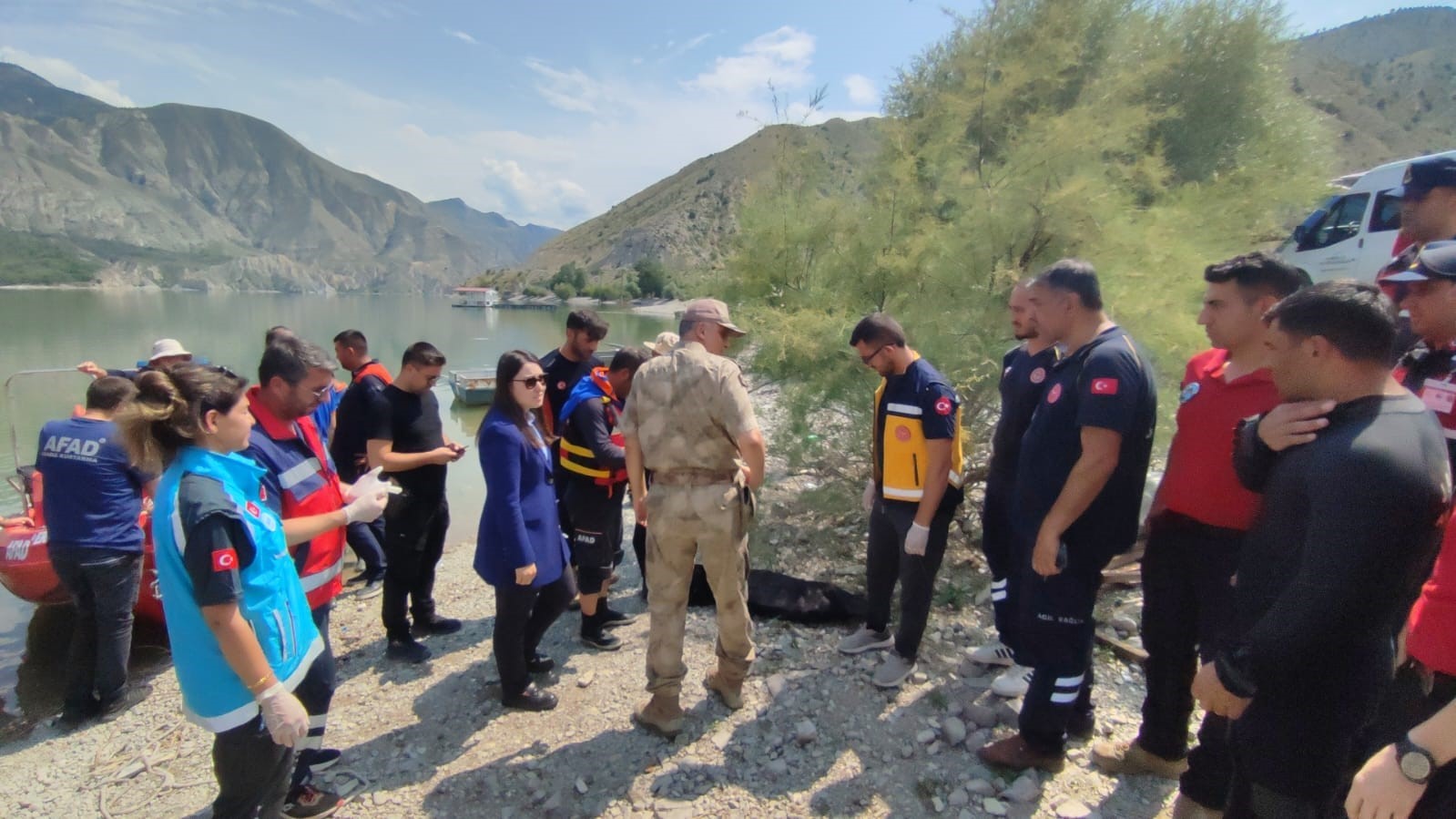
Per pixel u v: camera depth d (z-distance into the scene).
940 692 3.37
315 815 2.74
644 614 4.48
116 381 3.78
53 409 13.59
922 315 4.97
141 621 4.67
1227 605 2.43
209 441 2.09
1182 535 2.56
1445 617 1.64
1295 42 7.90
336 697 3.62
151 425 1.99
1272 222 6.79
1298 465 1.72
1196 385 2.54
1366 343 1.64
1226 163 7.55
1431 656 1.67
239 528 2.06
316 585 2.83
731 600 3.15
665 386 3.00
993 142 5.88
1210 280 2.41
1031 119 5.16
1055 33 6.26
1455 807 1.48
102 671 3.62
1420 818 1.53
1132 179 5.81
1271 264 2.29
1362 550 1.56
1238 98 7.63
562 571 3.52
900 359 3.37
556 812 2.74
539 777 2.94
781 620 4.17
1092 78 6.50
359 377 4.39
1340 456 1.60
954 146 5.72
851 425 5.35
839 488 5.35
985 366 4.70
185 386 2.01
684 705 3.38
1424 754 1.35
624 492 4.18
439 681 3.73
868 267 5.47
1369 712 1.70
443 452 3.98
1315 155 7.68
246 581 2.12
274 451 2.74
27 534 4.61
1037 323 2.92
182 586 2.04
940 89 6.77
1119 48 6.93
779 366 5.36
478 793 2.87
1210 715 2.33
